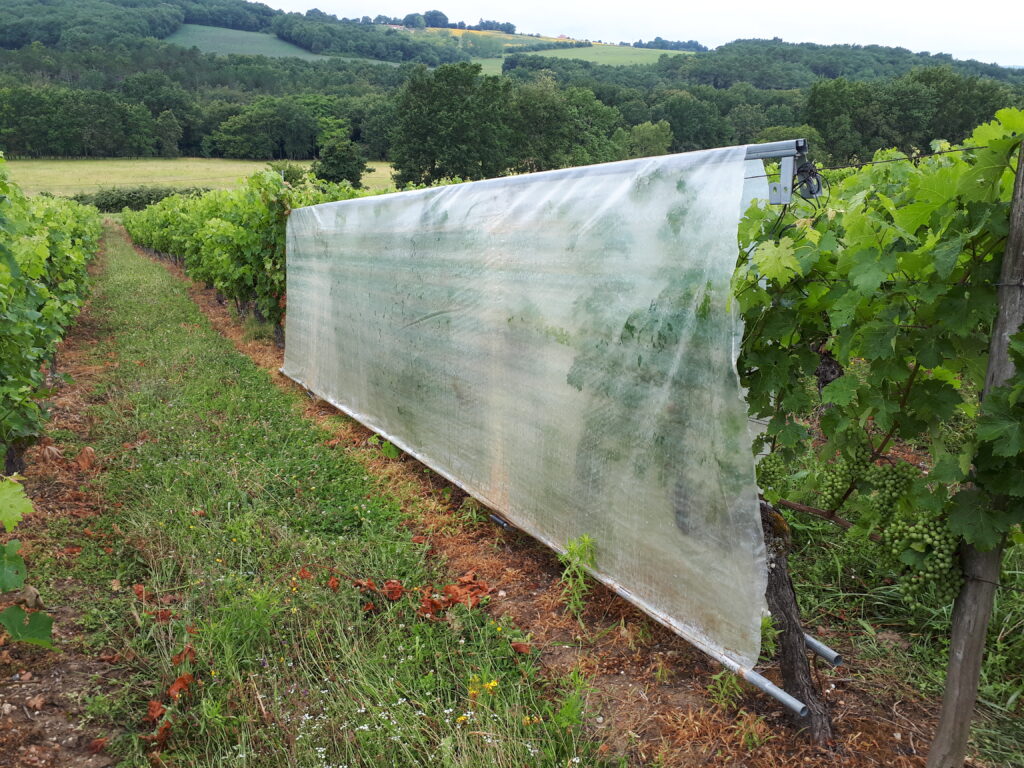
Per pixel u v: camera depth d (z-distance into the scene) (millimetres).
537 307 4512
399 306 6496
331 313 8312
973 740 3086
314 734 3123
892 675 3506
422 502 5754
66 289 10383
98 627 4023
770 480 3574
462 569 4703
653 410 3611
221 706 3332
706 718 3223
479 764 2910
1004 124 2238
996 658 3461
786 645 3094
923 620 3861
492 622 3943
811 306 2885
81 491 5840
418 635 3811
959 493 2379
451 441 5781
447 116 56750
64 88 91312
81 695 3443
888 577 4281
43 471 6133
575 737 3082
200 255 17172
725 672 3387
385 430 7109
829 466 3145
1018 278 2227
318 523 5375
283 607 4043
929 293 2420
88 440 7105
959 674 2529
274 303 11750
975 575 2445
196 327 13820
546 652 3789
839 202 3006
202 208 16797
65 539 4941
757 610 3082
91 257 27109
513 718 3170
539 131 62594
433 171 59719
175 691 3363
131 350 11289
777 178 3688
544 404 4516
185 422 7602
